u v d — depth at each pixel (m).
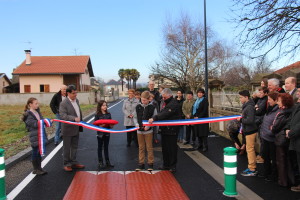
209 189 5.43
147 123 6.43
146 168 6.95
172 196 5.07
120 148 9.23
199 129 8.65
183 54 27.36
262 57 9.93
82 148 9.30
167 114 6.52
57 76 40.06
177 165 7.15
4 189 4.93
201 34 27.45
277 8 9.15
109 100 39.41
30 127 6.31
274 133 5.46
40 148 6.30
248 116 6.05
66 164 6.71
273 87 6.19
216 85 12.60
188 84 27.08
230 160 5.08
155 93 10.89
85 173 6.47
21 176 6.33
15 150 8.60
